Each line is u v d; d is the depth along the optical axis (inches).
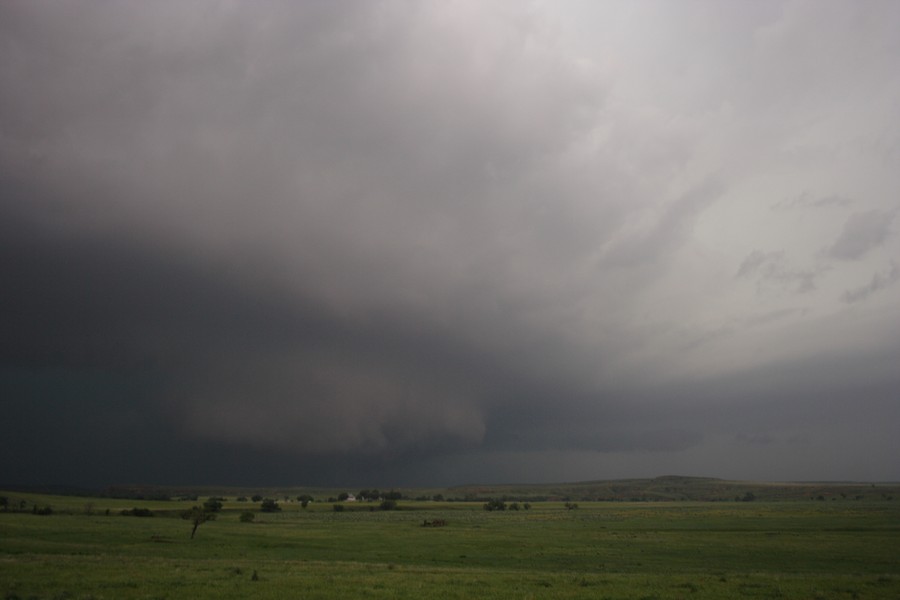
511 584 1451.8
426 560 2502.5
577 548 3002.0
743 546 3070.9
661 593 1358.3
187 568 1643.7
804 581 1573.6
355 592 1280.8
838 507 7721.5
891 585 1513.3
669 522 5113.2
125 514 5679.1
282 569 1678.2
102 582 1342.3
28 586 1282.0
